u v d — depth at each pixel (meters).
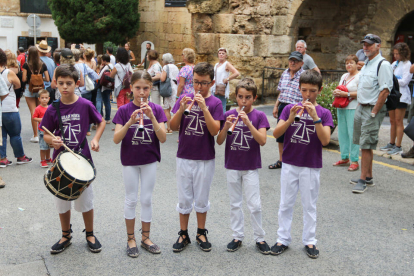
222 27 13.62
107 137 9.23
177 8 18.27
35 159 7.54
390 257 4.20
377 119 5.98
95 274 3.82
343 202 5.66
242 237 4.31
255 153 4.14
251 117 4.18
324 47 15.24
